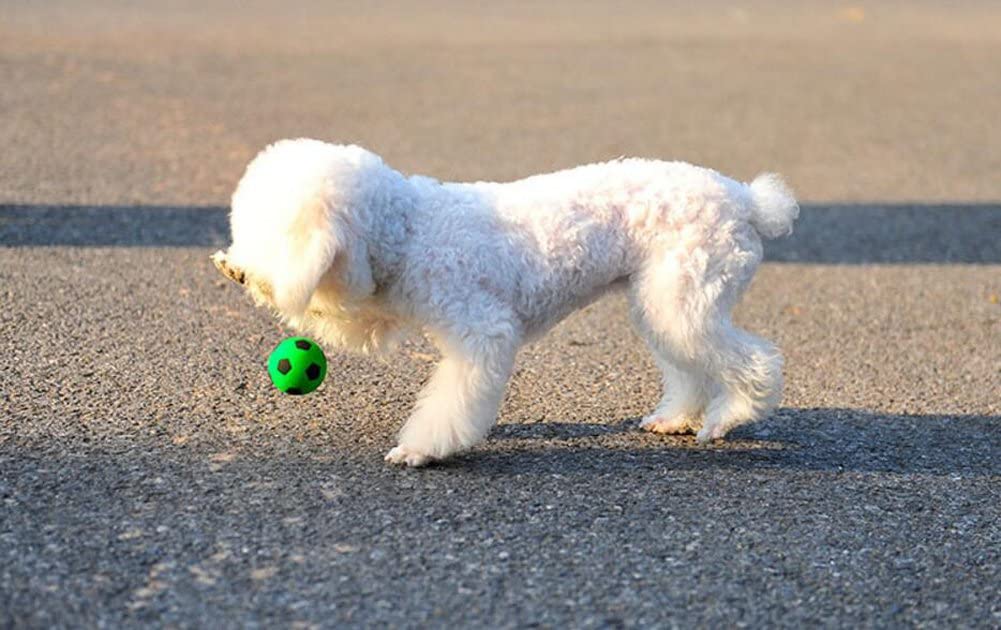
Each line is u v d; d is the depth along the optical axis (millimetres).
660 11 26125
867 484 5398
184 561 4320
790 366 7195
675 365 5555
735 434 5973
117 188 10500
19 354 6422
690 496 5148
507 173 11555
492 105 15320
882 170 12938
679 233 5344
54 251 8523
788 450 5781
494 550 4535
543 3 27016
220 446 5383
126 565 4270
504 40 21031
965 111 16297
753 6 27562
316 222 4750
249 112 14141
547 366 6855
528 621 4051
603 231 5297
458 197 5234
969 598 4398
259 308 7520
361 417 5848
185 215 9773
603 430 5910
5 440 5281
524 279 5219
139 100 14555
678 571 4461
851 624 4172
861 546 4762
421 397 5422
